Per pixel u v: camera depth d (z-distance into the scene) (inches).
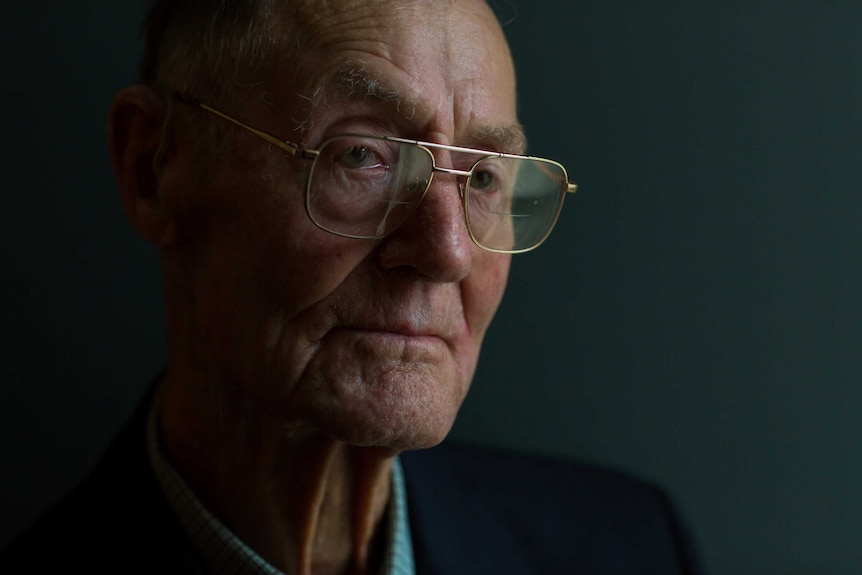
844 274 58.3
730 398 58.7
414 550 45.3
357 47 33.5
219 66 35.7
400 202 33.9
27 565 38.9
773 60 57.4
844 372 58.7
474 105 35.3
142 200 39.6
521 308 58.3
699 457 59.1
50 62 53.5
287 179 34.1
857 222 58.1
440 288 35.7
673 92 57.5
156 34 40.4
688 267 58.2
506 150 37.0
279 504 39.9
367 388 34.8
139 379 56.4
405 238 34.2
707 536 59.2
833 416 58.7
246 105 34.9
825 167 57.9
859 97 57.6
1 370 54.2
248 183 34.9
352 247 34.1
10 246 53.8
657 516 54.5
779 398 58.7
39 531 40.9
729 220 58.0
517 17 56.4
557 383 58.9
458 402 37.8
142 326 56.3
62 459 55.4
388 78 33.4
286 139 34.0
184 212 37.8
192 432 40.8
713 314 58.4
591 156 57.4
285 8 34.4
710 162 57.7
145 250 56.1
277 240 34.4
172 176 37.7
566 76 57.1
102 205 55.2
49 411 55.1
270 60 34.3
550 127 57.0
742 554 59.0
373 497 42.0
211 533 39.9
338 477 40.9
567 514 52.1
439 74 34.5
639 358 58.6
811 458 58.9
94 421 55.8
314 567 42.3
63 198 54.5
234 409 38.8
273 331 35.1
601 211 57.8
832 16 57.3
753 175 57.8
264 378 35.7
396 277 34.8
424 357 35.4
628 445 59.4
